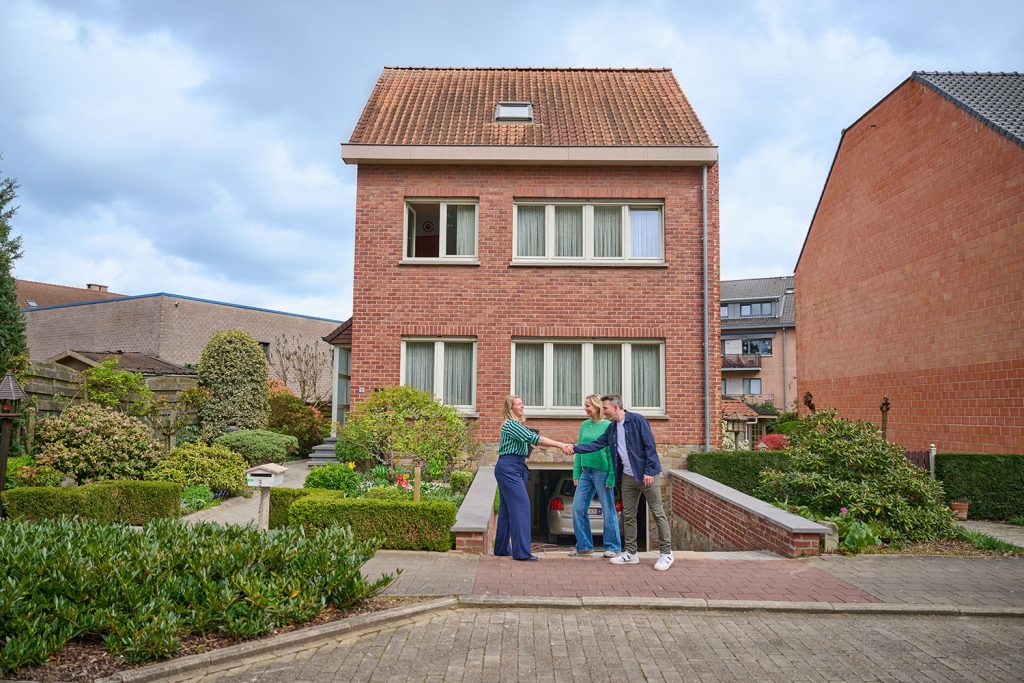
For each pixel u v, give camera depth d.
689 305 13.57
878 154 17.81
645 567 7.38
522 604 5.97
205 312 28.86
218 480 12.30
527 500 7.84
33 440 11.18
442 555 7.83
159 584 4.95
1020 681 4.52
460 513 8.61
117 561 4.92
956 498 12.20
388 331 13.48
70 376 13.97
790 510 8.94
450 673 4.58
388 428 10.66
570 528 12.83
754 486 12.52
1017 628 5.59
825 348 21.00
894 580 6.80
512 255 13.64
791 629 5.52
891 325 17.12
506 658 4.84
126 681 4.30
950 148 14.73
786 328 43.75
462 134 14.14
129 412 14.37
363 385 13.40
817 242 21.70
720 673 4.62
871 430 9.61
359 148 13.36
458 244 13.84
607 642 5.18
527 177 13.73
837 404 20.16
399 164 13.63
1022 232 12.56
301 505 8.21
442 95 16.05
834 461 9.34
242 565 5.29
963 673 4.64
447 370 13.67
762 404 38.44
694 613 5.90
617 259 13.77
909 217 16.36
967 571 7.17
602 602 5.99
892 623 5.70
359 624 5.37
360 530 8.10
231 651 4.73
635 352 13.74
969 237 14.12
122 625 4.59
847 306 19.50
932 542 8.47
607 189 13.73
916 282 16.06
